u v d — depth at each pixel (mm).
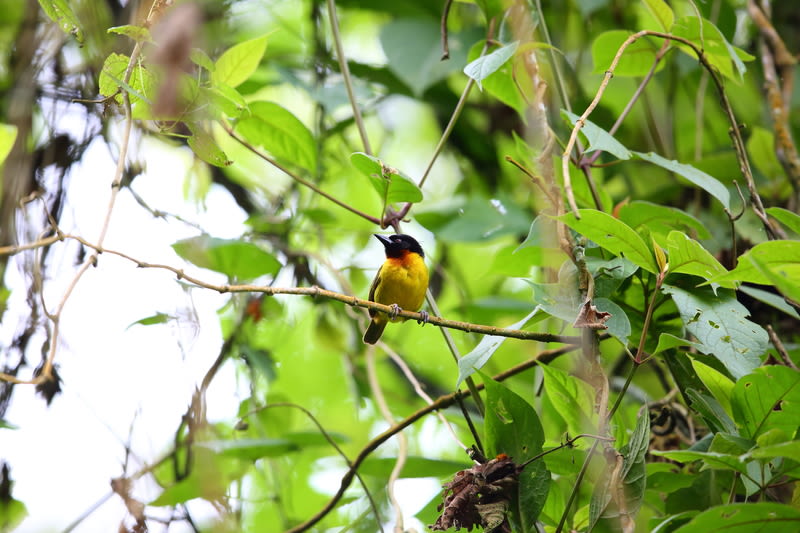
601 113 13094
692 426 9125
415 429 14422
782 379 6711
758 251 6023
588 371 7223
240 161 14250
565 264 7551
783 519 6039
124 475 9000
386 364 14398
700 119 11562
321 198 13469
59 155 10117
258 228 12719
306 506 14273
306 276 12734
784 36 13188
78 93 10438
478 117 14664
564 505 8164
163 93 5832
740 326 6992
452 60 12703
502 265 9852
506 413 7582
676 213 8930
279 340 14070
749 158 11320
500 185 14641
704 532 6203
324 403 15477
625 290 8219
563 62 12945
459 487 7254
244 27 13664
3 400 9328
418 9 13672
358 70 13727
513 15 8797
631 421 11047
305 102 15875
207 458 9570
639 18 13711
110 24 9797
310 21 13805
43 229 9812
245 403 11930
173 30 5684
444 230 12633
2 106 11023
